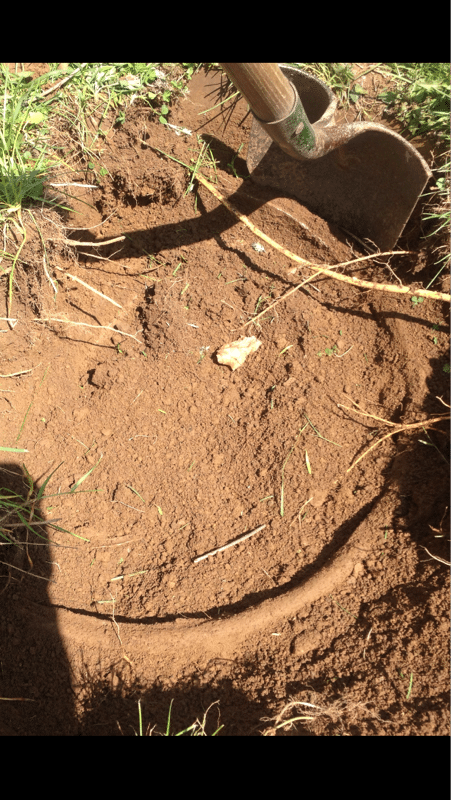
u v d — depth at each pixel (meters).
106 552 0.56
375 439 0.56
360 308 0.61
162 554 0.56
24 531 0.56
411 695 0.46
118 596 0.54
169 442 0.59
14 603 0.53
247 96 0.44
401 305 0.59
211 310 0.62
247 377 0.61
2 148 0.59
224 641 0.51
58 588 0.54
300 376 0.59
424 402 0.56
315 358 0.60
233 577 0.54
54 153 0.62
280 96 0.44
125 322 0.63
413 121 0.61
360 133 0.53
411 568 0.50
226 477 0.58
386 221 0.59
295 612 0.51
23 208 0.59
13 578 0.53
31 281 0.60
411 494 0.53
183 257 0.64
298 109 0.46
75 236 0.64
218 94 0.62
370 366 0.59
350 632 0.49
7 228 0.58
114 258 0.65
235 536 0.55
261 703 0.48
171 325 0.62
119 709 0.49
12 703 0.49
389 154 0.55
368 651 0.48
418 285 0.59
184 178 0.64
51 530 0.56
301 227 0.63
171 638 0.51
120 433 0.60
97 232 0.66
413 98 0.61
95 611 0.53
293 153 0.50
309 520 0.55
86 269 0.64
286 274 0.63
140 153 0.64
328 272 0.58
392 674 0.47
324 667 0.48
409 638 0.47
